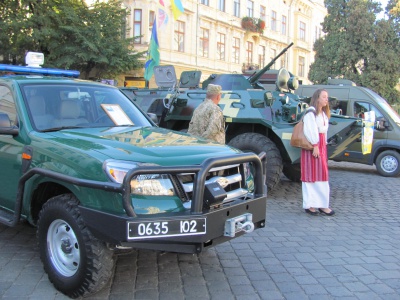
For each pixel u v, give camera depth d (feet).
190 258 15.31
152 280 13.32
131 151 11.71
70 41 66.39
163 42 86.02
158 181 11.03
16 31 59.67
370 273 14.30
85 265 11.12
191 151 12.20
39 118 14.20
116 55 69.41
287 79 27.76
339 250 16.58
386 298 12.48
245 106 25.77
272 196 26.50
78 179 11.12
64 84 15.98
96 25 65.77
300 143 21.47
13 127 13.82
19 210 13.15
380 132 37.17
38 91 15.06
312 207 21.97
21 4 61.11
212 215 11.22
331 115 26.21
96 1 68.80
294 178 30.48
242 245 16.92
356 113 39.27
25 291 12.23
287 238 17.99
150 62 47.19
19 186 12.98
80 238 11.16
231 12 107.24
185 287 12.87
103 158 11.23
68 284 11.62
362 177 37.14
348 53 79.36
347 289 13.01
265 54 123.54
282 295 12.51
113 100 16.87
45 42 64.03
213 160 11.36
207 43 99.96
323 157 21.63
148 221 10.41
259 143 24.72
